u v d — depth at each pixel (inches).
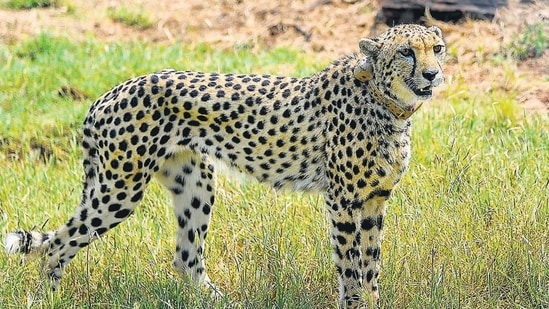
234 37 1542.8
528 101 1267.2
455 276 828.6
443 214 908.6
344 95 798.5
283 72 1373.0
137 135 815.1
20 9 1612.9
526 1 1437.0
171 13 1614.2
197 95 822.5
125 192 831.1
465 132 1135.6
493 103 1217.4
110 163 823.7
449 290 820.6
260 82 832.3
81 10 1617.9
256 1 1617.9
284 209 940.0
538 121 1172.5
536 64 1358.3
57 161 1175.0
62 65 1392.7
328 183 816.3
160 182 870.4
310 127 812.6
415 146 1089.4
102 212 834.8
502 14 1434.5
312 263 879.7
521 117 1197.7
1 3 1617.9
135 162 821.2
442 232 896.3
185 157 856.3
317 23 1541.6
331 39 1504.7
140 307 806.5
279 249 856.9
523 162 1033.5
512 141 1113.4
